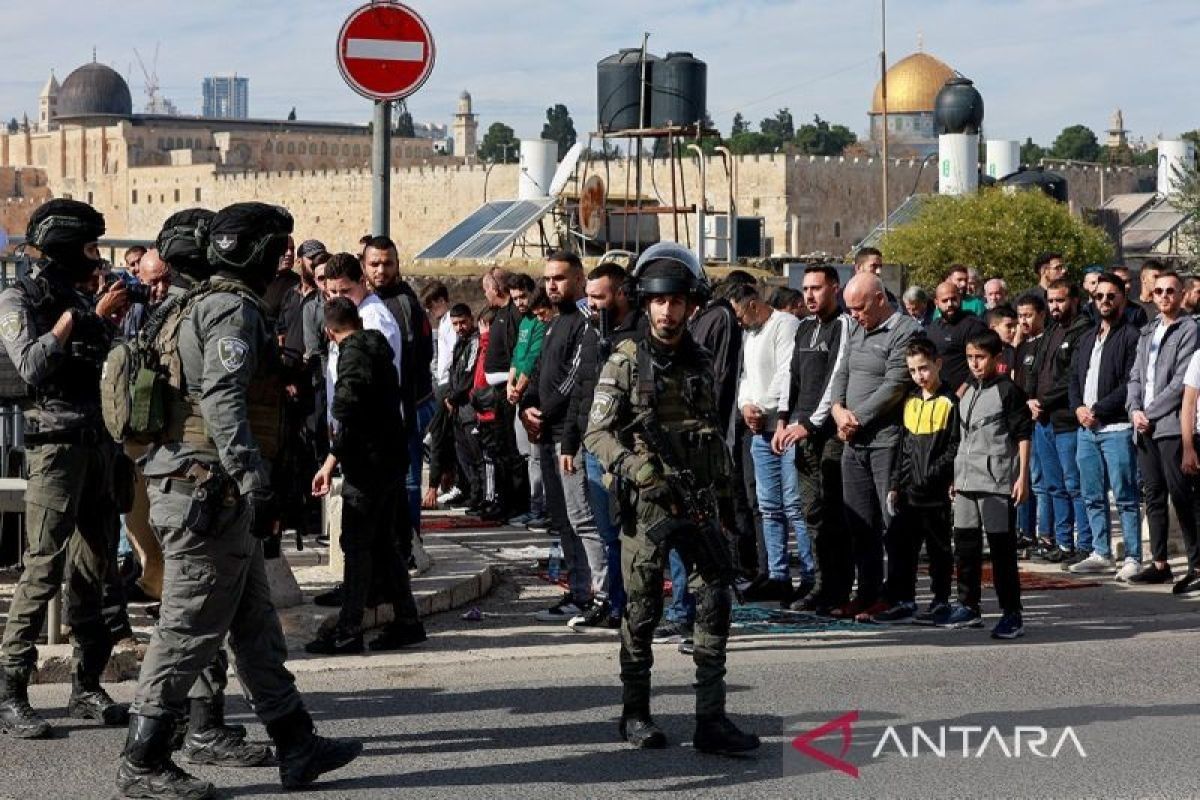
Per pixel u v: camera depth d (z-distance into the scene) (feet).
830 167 349.41
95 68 537.65
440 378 57.21
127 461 27.27
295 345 40.11
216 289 21.95
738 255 165.07
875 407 35.63
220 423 21.26
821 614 37.01
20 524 36.09
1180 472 40.88
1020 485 34.55
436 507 57.57
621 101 111.65
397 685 29.37
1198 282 51.88
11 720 25.43
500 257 104.88
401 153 558.97
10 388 26.12
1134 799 21.88
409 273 91.15
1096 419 43.34
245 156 522.06
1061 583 42.45
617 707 27.43
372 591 32.42
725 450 24.62
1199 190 240.73
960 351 47.26
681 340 24.63
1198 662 31.37
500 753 24.45
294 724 22.66
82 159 519.60
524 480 51.90
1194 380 39.99
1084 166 406.62
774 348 39.19
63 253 26.08
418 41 39.42
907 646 33.32
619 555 34.47
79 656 26.50
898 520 36.35
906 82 476.13
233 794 22.45
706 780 22.89
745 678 29.84
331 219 391.45
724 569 24.07
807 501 37.24
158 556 33.24
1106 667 30.89
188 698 23.91
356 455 31.37
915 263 192.03
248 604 22.50
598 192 98.63
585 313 35.78
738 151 623.77
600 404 24.29
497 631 34.60
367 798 22.18
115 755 24.38
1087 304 50.60
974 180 234.17
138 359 21.86
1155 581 42.37
